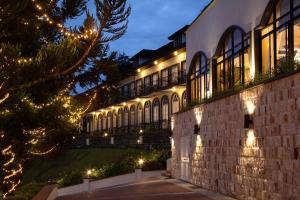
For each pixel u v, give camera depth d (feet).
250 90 43.04
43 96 39.88
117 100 171.83
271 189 37.86
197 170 62.34
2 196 40.78
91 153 130.41
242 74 57.77
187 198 50.06
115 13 28.45
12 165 41.11
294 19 45.14
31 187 49.90
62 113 40.22
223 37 64.34
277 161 36.73
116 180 85.30
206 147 58.29
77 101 49.29
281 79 36.24
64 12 43.75
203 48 73.15
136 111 166.09
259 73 47.34
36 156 48.65
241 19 57.26
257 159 41.06
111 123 191.83
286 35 46.62
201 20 74.23
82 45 33.32
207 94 71.72
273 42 49.34
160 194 55.16
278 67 40.32
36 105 38.60
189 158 66.80
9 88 26.94
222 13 64.28
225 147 50.70
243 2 56.59
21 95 34.06
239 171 45.93
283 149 35.65
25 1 27.66
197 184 62.18
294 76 34.01
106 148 128.98
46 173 123.34
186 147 68.80
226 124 50.44
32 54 41.29
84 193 65.51
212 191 55.06
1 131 35.88
